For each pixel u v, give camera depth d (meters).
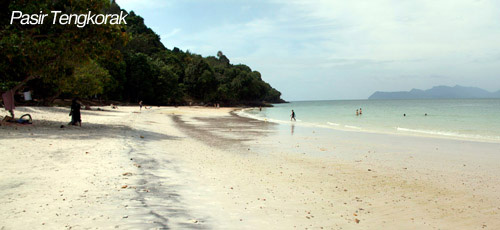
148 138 18.81
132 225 4.99
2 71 18.84
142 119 37.09
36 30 19.03
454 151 17.12
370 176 10.88
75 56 20.27
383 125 38.06
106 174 8.44
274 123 40.31
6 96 18.97
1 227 4.60
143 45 136.25
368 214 6.98
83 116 33.66
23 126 18.61
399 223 6.46
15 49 17.31
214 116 56.53
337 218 6.60
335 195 8.43
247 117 56.34
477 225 6.47
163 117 46.41
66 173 8.23
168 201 6.68
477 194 8.81
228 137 23.03
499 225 6.49
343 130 30.28
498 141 21.86
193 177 9.45
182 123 37.22
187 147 16.53
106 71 50.31
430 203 7.93
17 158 9.73
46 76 20.52
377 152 16.53
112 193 6.74
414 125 37.47
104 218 5.22
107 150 12.27
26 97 45.25
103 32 20.48
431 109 83.69
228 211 6.54
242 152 15.77
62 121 25.06
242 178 9.89
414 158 14.79
